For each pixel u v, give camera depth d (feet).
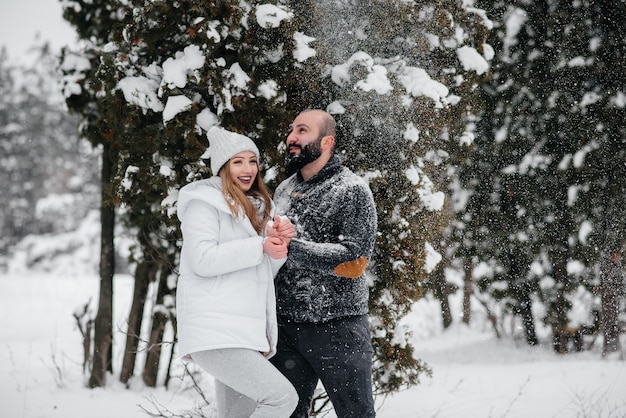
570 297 20.36
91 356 18.92
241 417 9.93
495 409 14.74
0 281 51.75
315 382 10.72
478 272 21.31
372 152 12.41
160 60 12.70
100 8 16.57
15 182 109.40
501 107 19.34
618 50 18.88
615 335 19.62
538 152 19.36
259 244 9.07
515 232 19.77
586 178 18.89
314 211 10.37
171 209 12.07
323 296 10.23
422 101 12.39
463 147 15.12
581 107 18.93
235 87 11.73
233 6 11.70
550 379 17.15
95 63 16.71
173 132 11.94
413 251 12.37
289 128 12.37
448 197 19.57
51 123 114.52
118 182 12.79
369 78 11.75
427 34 13.07
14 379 17.88
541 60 19.19
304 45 12.12
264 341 9.19
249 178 9.66
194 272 9.09
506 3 19.07
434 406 15.29
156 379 16.94
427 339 24.47
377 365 12.99
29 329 29.40
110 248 17.31
